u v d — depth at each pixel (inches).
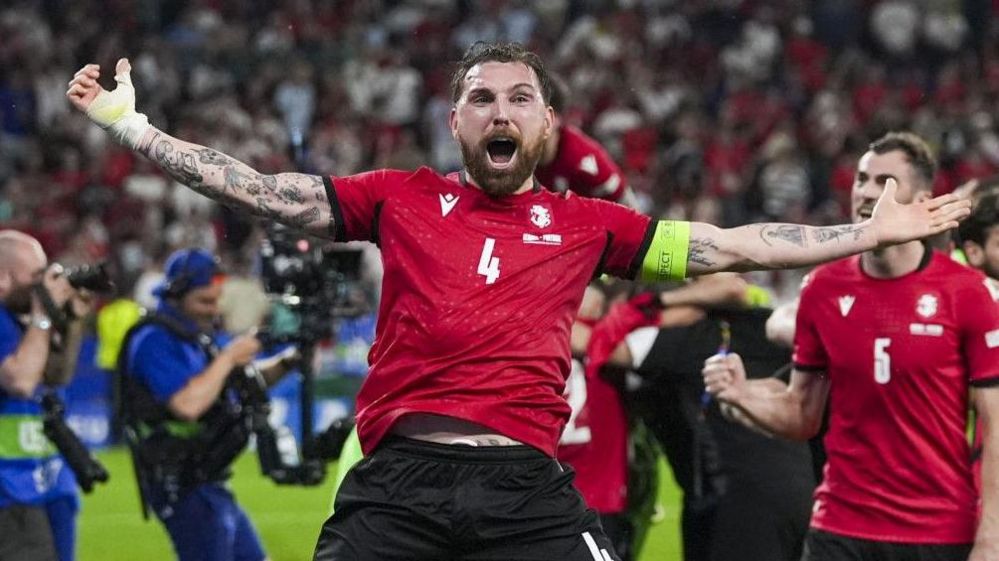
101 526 1327.5
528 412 457.7
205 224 2100.1
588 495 753.0
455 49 2849.4
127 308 1758.1
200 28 2790.4
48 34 2588.6
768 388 619.2
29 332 692.1
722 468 725.3
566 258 466.3
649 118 2691.9
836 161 2593.5
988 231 616.4
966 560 557.3
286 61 2728.8
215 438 784.3
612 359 739.4
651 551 1184.8
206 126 2450.8
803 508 716.7
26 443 701.9
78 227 2182.6
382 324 470.0
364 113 2662.4
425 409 454.6
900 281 560.1
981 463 549.0
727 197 2443.4
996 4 3063.5
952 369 554.9
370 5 2913.4
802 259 471.8
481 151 461.4
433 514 451.8
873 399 563.5
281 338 796.0
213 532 783.7
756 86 2874.0
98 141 2409.0
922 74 2960.1
